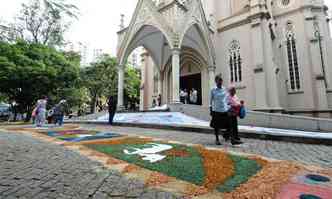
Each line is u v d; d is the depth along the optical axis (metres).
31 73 20.59
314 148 5.63
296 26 23.56
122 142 6.16
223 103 6.13
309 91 21.55
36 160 4.19
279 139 6.96
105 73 37.31
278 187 2.73
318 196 2.48
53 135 8.20
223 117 6.15
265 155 4.74
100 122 14.70
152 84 26.06
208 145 5.95
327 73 23.17
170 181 2.96
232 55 21.98
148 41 20.00
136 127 11.92
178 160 4.05
